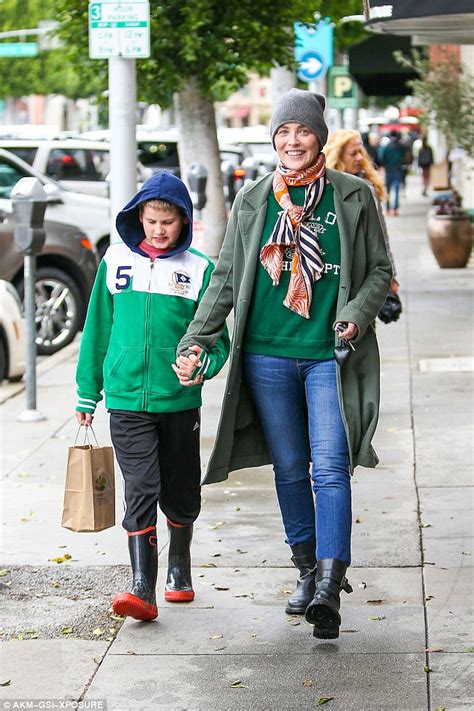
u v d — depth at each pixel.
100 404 15.04
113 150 12.52
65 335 19.55
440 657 7.13
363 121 91.81
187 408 7.87
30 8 69.81
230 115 134.38
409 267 28.73
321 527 7.17
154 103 22.73
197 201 21.59
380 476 11.25
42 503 10.70
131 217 7.83
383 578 8.54
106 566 8.98
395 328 19.55
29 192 13.66
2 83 79.94
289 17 21.78
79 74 22.91
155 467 7.77
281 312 7.33
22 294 19.56
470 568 8.71
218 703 6.58
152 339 7.73
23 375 16.61
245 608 8.02
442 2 9.20
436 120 26.31
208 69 21.72
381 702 6.55
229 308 7.60
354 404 7.31
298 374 7.41
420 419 13.46
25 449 12.70
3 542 9.57
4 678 6.93
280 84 27.55
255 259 7.30
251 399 7.65
